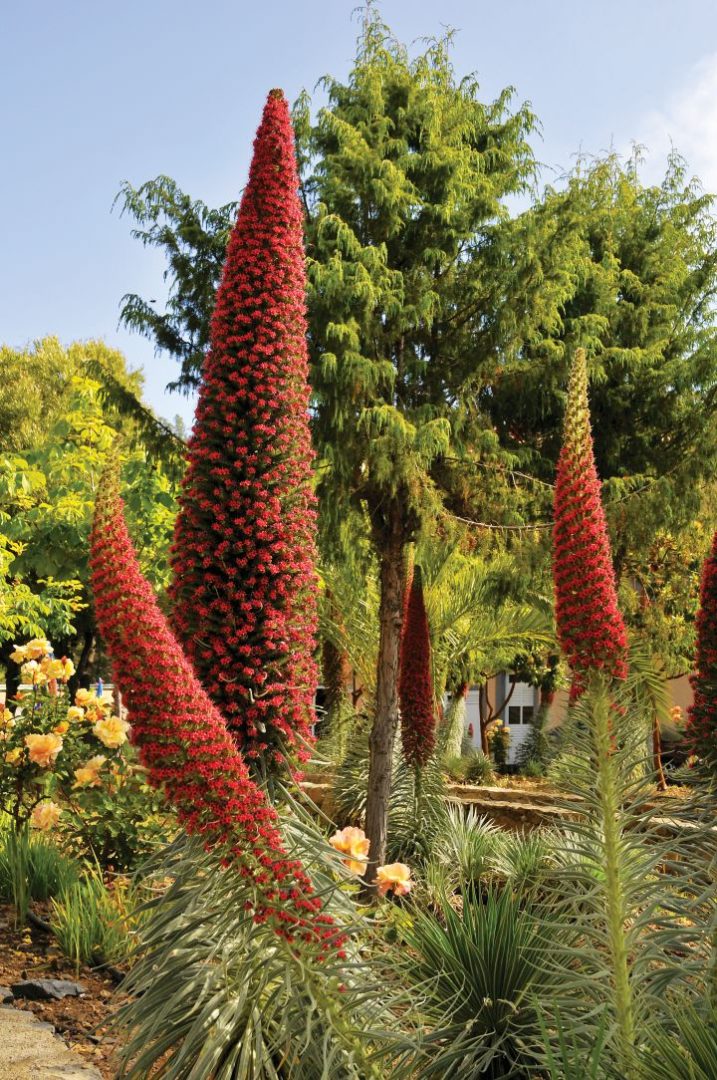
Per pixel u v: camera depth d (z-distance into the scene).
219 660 3.79
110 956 4.94
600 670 3.21
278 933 2.75
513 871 6.25
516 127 9.03
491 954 3.65
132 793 6.39
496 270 8.62
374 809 8.58
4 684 21.25
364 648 11.16
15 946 5.16
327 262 7.99
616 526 9.27
